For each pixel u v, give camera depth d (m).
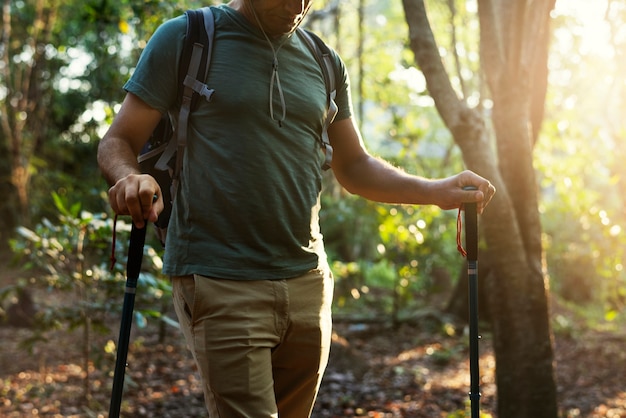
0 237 14.18
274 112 2.27
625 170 8.12
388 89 13.33
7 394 6.06
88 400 5.43
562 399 6.86
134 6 5.73
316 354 2.41
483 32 4.75
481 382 7.34
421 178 2.53
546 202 11.84
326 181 12.36
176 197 2.30
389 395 6.80
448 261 11.13
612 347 9.39
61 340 8.34
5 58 12.27
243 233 2.23
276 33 2.31
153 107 2.27
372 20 15.23
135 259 2.12
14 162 12.50
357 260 15.09
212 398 2.24
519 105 4.69
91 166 16.81
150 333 9.16
